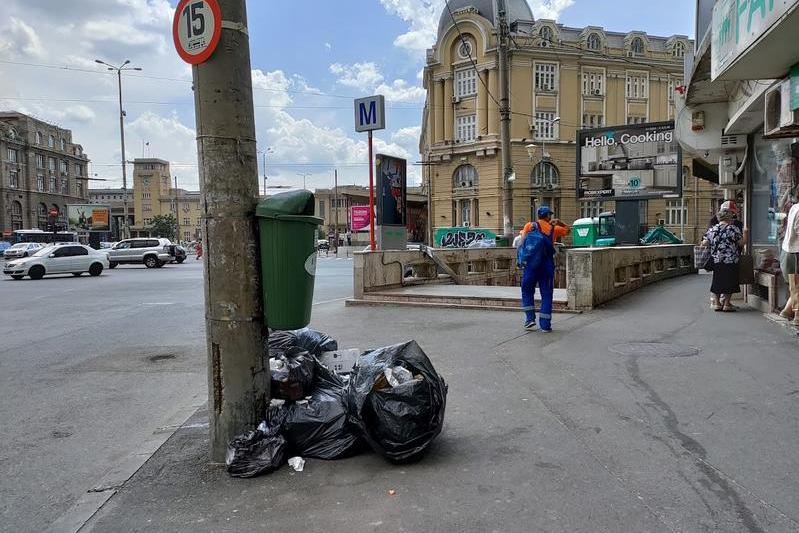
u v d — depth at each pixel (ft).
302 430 12.92
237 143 12.45
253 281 12.71
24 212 312.50
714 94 34.94
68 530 10.48
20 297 54.95
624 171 73.87
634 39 164.86
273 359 14.25
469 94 158.81
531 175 156.04
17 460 14.56
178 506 11.12
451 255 48.88
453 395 17.44
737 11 21.30
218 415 12.81
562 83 157.79
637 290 41.45
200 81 12.36
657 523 9.98
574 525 9.97
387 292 38.96
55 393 20.40
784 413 15.01
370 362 13.26
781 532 9.63
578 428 14.47
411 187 261.85
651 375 18.81
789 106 22.36
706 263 31.48
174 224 363.15
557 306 32.58
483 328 28.14
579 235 91.56
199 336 31.04
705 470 11.95
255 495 11.43
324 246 206.90
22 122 313.32
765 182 31.89
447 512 10.52
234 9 12.32
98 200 518.78
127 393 20.29
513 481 11.69
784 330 24.94
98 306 45.68
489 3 160.97
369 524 10.19
